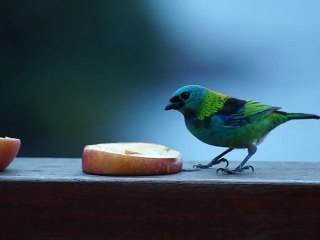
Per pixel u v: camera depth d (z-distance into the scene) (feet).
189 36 6.91
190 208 5.07
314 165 5.55
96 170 5.21
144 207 5.07
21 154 6.85
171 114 6.91
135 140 6.88
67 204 5.07
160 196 5.07
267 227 5.06
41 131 6.88
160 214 5.07
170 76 6.91
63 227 5.07
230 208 5.06
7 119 6.88
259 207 5.06
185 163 5.65
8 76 6.89
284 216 5.06
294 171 5.37
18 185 5.07
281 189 5.05
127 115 6.91
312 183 5.05
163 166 5.23
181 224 5.07
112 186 5.07
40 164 5.49
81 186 5.07
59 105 6.90
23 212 5.07
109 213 5.07
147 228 5.07
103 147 5.32
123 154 5.20
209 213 5.06
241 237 5.06
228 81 6.88
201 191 5.06
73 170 5.32
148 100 6.91
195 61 6.92
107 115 6.91
